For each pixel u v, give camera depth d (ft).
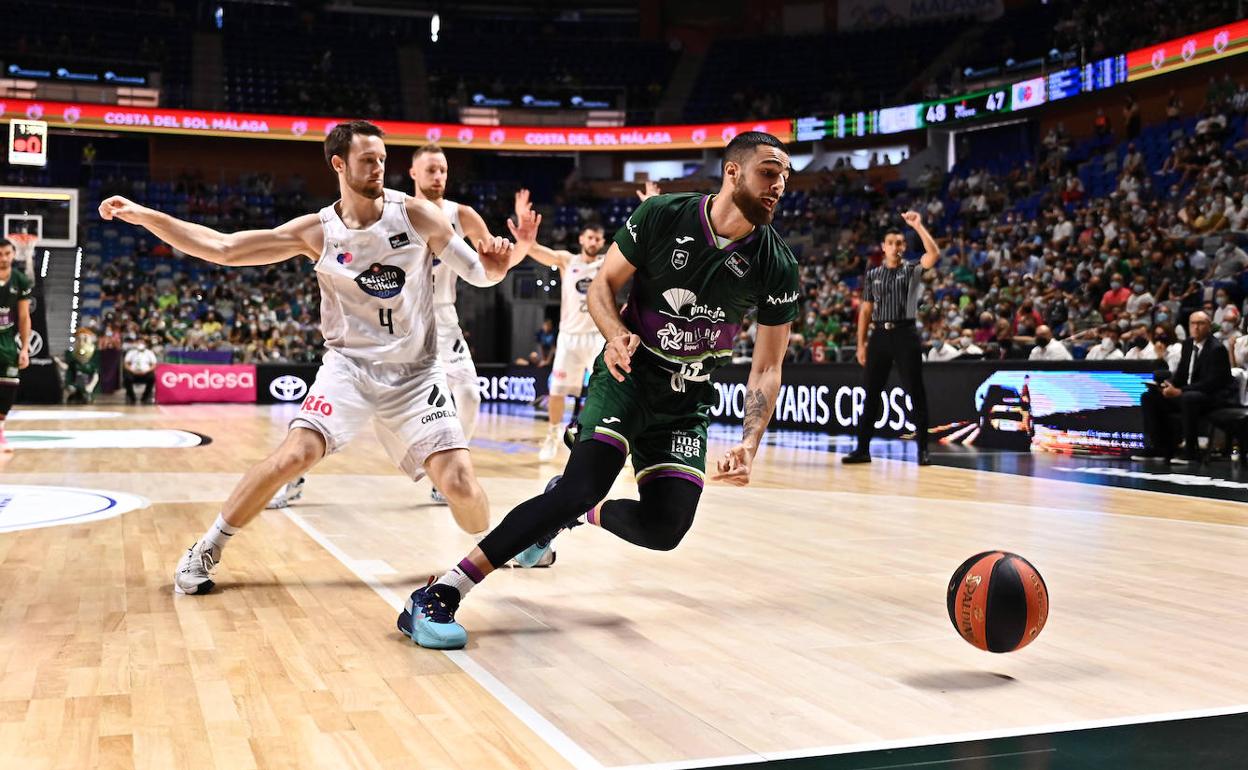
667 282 9.70
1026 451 33.30
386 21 99.35
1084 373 32.35
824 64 89.25
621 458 9.89
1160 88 66.69
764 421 10.11
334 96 88.63
